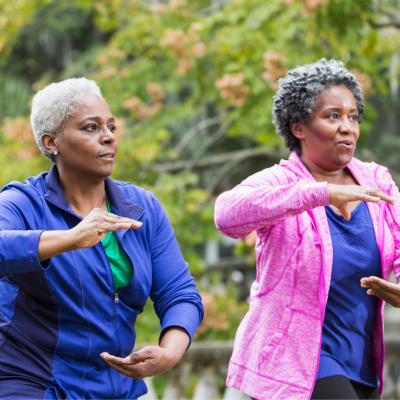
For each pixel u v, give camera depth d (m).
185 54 13.76
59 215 3.89
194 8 15.82
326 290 4.04
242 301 16.56
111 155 3.91
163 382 11.74
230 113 13.34
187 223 13.87
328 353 4.16
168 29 13.91
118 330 3.89
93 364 3.80
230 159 15.39
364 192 3.70
